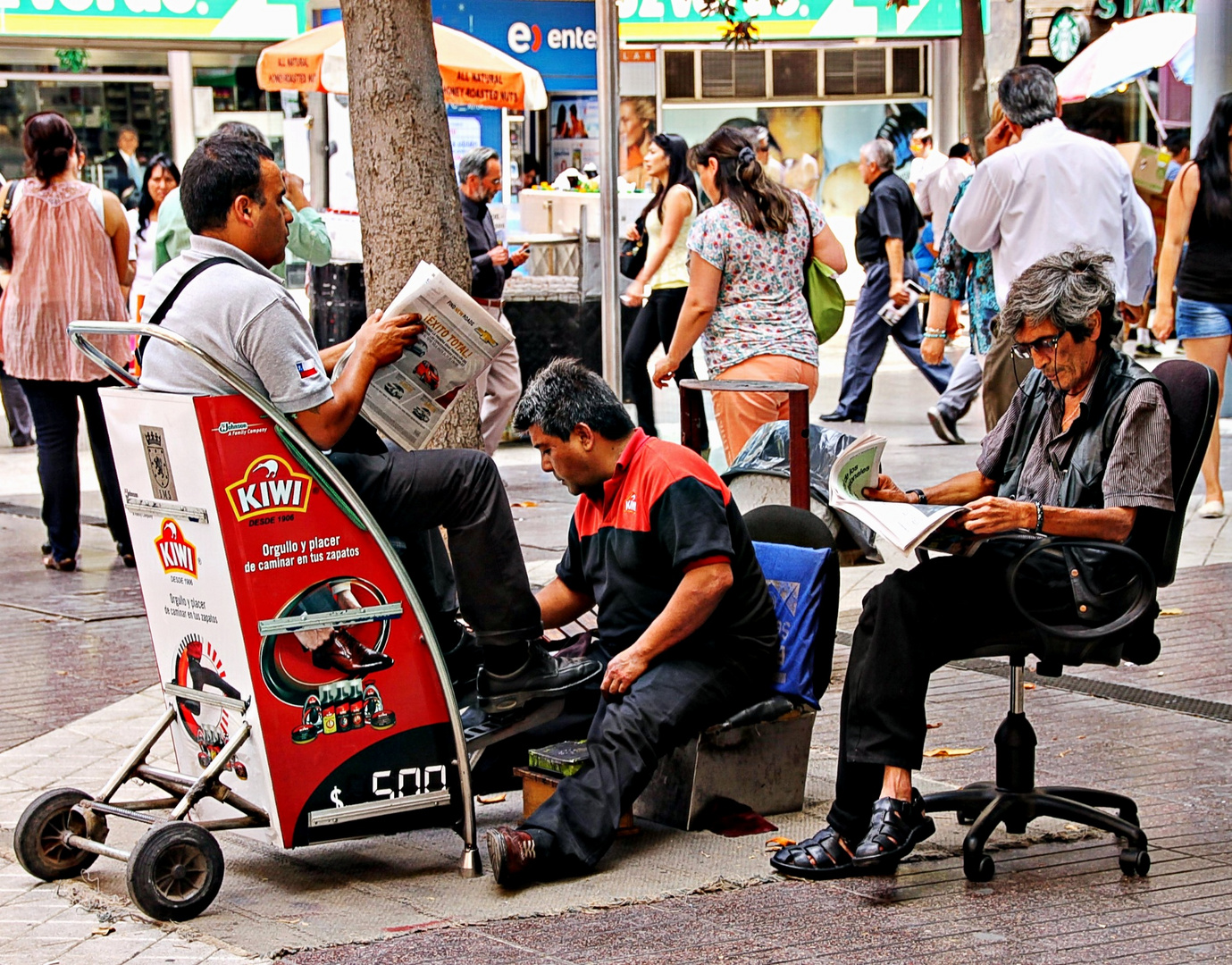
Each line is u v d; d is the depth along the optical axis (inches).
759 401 283.0
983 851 170.9
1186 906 161.8
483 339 170.6
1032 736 178.4
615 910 163.8
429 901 168.7
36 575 359.6
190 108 858.8
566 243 543.5
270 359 159.0
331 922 162.2
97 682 269.7
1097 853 179.2
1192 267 368.5
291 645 163.9
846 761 172.7
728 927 158.1
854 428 541.3
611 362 307.4
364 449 175.2
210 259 164.6
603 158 302.7
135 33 751.7
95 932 159.5
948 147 970.1
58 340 346.6
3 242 346.6
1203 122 502.0
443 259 247.4
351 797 169.5
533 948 153.2
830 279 292.7
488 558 174.4
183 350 161.0
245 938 157.5
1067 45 866.1
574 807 174.4
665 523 184.2
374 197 245.9
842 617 295.3
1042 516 168.4
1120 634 169.0
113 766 220.7
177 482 162.9
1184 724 230.2
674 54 945.5
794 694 193.8
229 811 177.5
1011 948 150.9
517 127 748.6
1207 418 172.4
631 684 182.7
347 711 167.8
